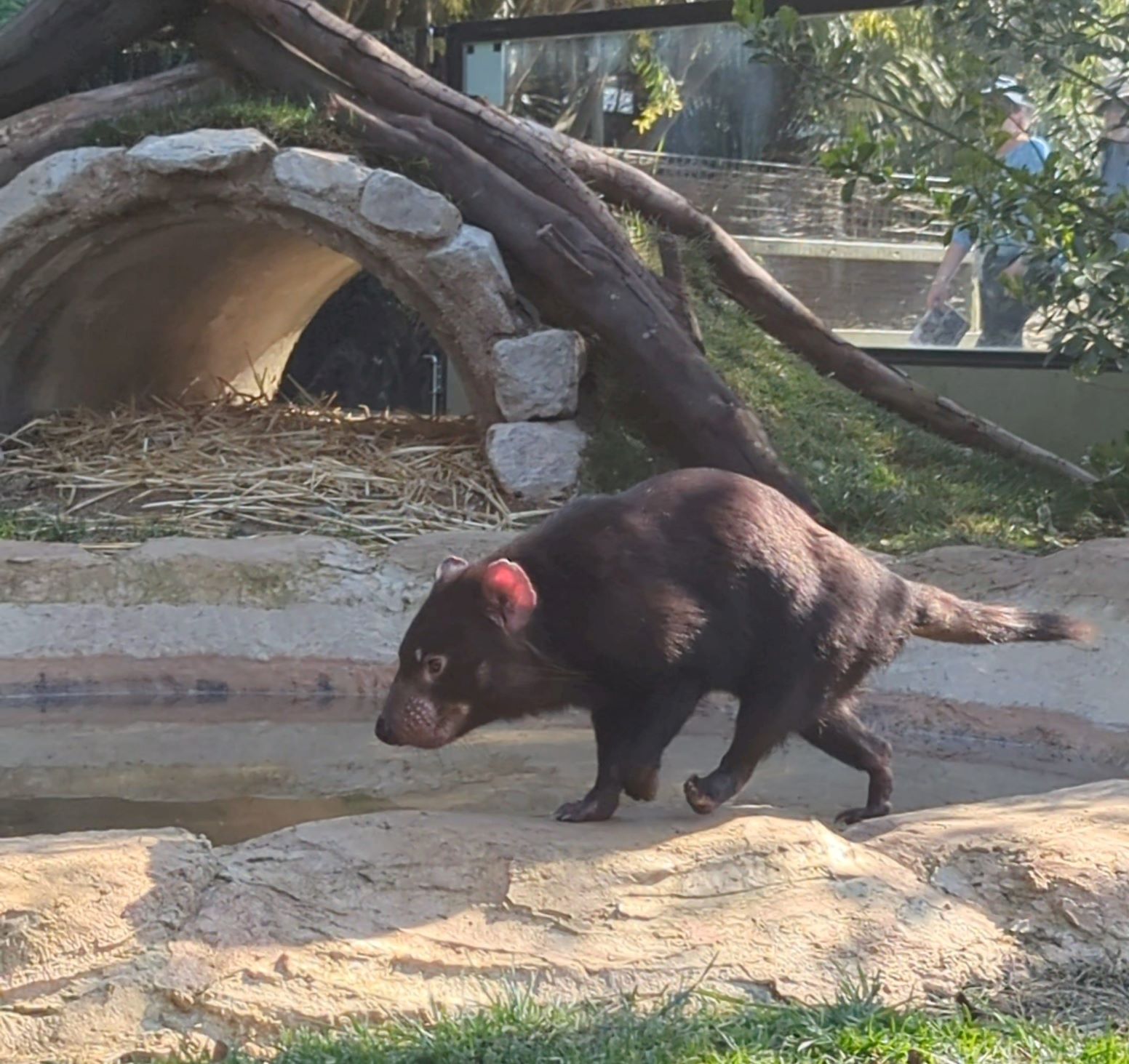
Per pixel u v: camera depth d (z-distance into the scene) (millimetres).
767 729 4906
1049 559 7961
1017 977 4070
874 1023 3682
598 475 9414
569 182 9898
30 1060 3611
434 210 9188
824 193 12836
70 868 3947
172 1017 3750
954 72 10180
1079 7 9438
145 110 10117
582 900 4090
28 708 7695
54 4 10125
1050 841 4426
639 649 4707
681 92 13039
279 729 7227
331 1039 3600
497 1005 3715
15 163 9867
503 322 9336
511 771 6359
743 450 9016
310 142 9664
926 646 7691
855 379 11008
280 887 4055
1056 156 9547
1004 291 12406
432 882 4109
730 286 11109
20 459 9852
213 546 8422
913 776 6555
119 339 11047
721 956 3982
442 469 9672
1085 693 7156
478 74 13234
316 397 14352
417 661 4816
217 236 10438
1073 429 12039
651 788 4926
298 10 9953
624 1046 3521
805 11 11734
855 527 9359
